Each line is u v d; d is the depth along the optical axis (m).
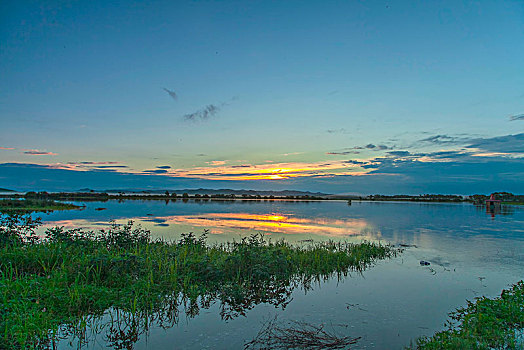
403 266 13.16
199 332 7.05
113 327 7.14
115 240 13.54
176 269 10.10
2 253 10.19
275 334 6.99
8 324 6.32
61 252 10.81
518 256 15.12
